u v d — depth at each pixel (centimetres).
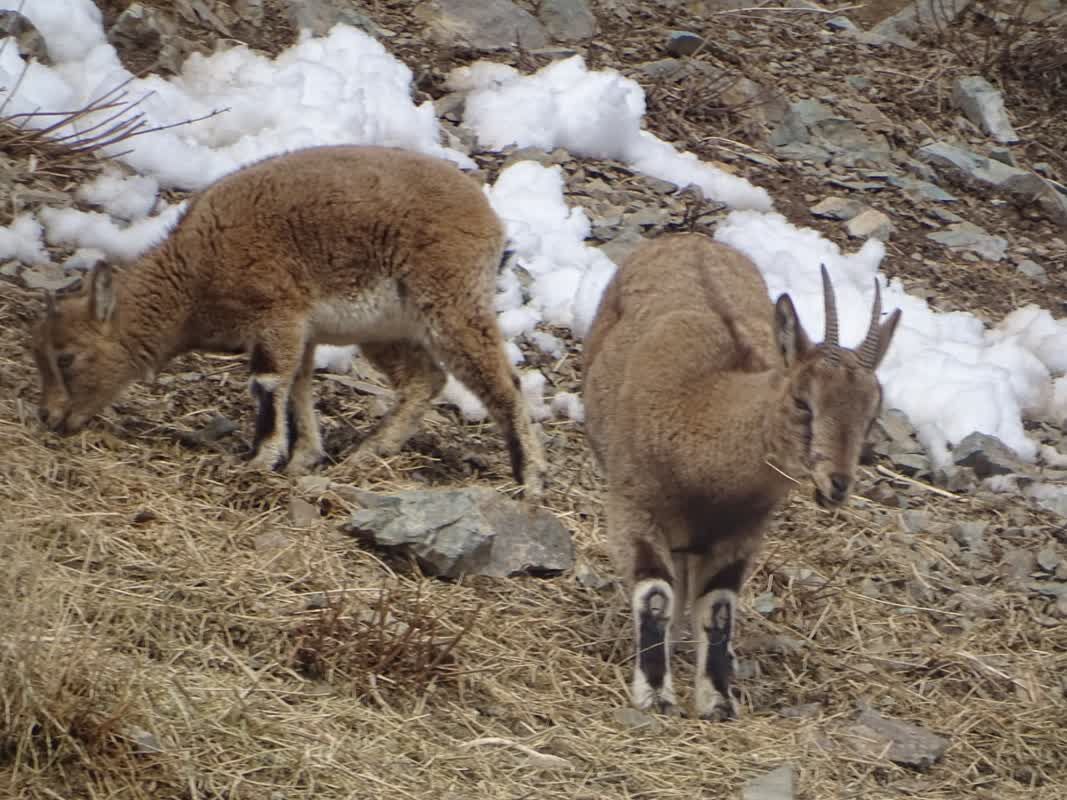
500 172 2442
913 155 2925
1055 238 2800
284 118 2369
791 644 1591
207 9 2614
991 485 2075
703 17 3172
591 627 1550
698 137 2786
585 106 2609
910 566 1789
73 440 1698
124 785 1158
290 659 1360
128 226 2130
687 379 1403
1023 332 2453
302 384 1792
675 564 1499
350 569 1538
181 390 1906
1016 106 3212
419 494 1620
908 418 2191
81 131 2230
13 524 1411
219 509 1590
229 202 1753
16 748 1166
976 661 1606
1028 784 1439
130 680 1221
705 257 1586
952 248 2659
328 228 1736
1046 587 1800
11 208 2053
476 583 1572
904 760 1414
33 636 1234
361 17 2748
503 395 1755
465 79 2667
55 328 1720
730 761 1356
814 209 2648
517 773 1286
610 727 1386
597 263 2281
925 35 3353
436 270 1736
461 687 1389
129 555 1467
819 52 3186
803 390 1310
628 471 1433
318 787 1206
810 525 1844
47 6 2397
